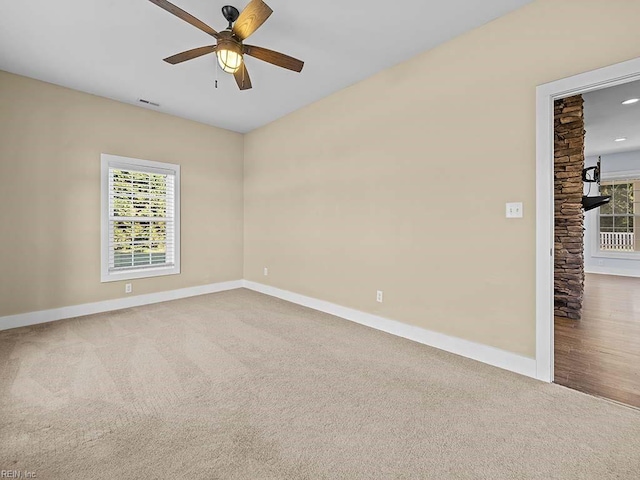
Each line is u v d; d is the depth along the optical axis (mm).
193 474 1329
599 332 3035
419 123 2814
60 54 2805
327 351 2641
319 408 1827
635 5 1779
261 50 2242
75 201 3561
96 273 3727
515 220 2252
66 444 1500
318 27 2436
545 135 2102
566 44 2012
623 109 4008
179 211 4461
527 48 2176
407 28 2443
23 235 3236
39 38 2559
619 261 6543
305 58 2887
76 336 2943
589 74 1923
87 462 1390
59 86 3420
